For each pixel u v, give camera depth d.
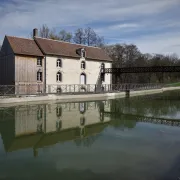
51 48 32.25
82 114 18.41
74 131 13.06
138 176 7.14
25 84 28.61
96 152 9.38
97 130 13.20
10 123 14.86
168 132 12.67
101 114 18.56
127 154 9.10
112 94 33.88
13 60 28.00
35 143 10.82
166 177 7.00
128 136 11.84
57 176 7.26
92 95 30.81
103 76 39.53
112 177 7.12
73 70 34.28
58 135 12.22
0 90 28.22
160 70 35.50
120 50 65.31
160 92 45.84
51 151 9.62
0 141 11.10
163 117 17.39
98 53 39.72
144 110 20.78
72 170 7.67
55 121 15.59
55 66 31.88
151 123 15.14
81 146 10.27
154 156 8.83
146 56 77.25
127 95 36.53
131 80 62.53
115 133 12.55
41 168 7.89
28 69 28.94
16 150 9.82
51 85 31.38
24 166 8.05
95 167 7.91
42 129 13.46
